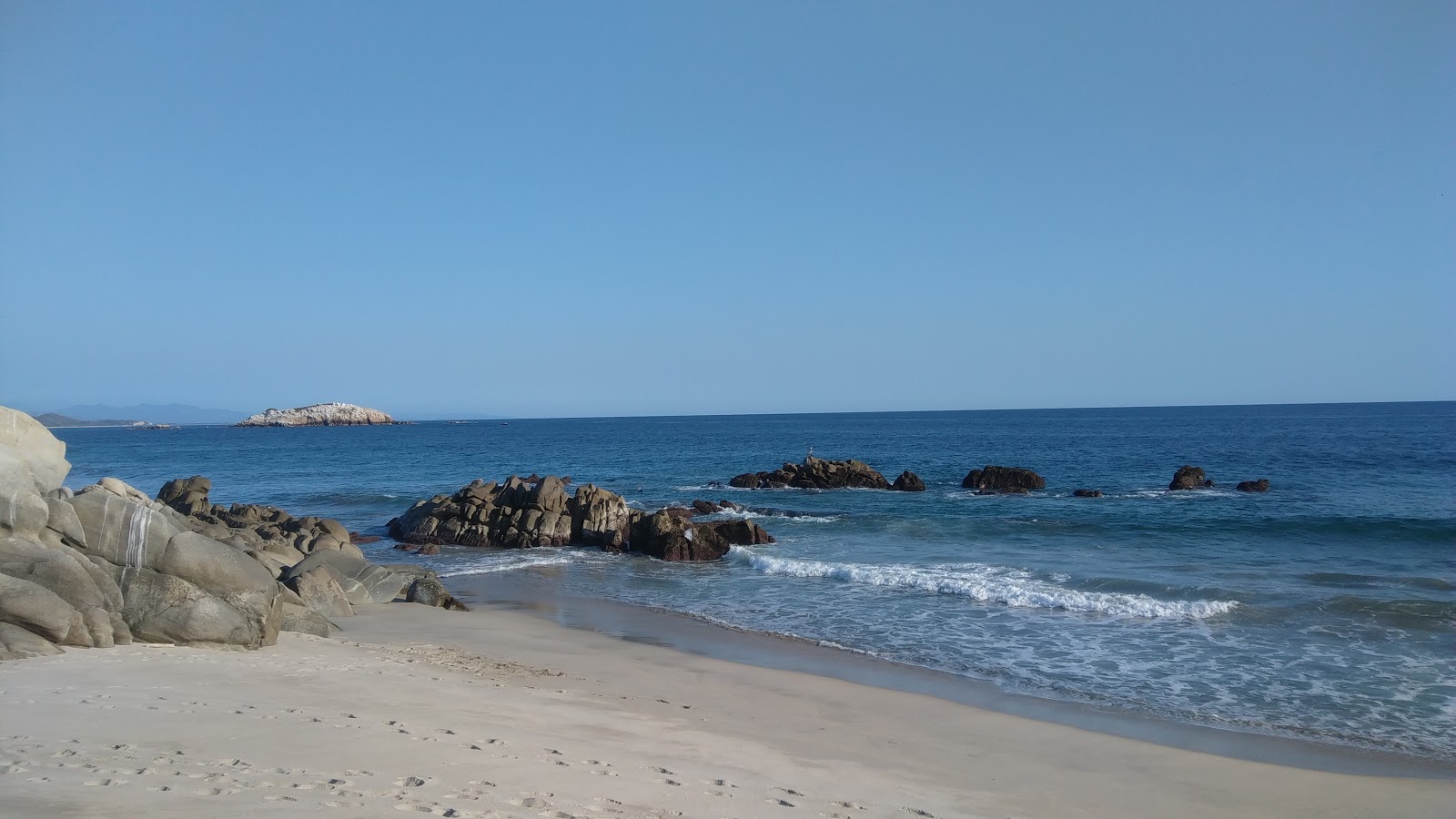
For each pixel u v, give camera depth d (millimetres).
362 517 44500
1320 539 32125
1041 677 16000
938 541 33281
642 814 7707
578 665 16359
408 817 6691
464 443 132750
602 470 74750
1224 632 18859
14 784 6562
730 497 51125
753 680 15641
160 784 6902
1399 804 10297
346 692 11781
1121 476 60094
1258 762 11773
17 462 14031
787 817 8281
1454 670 15938
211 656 13336
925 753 11797
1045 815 9555
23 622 12336
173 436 187750
